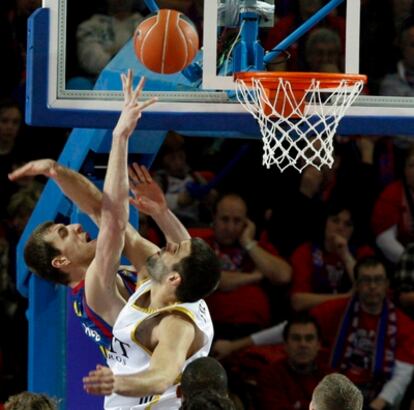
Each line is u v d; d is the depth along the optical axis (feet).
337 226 70.69
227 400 33.24
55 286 55.52
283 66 52.80
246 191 71.97
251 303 69.00
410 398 68.28
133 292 46.06
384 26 53.36
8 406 36.35
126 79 42.88
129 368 42.57
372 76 52.47
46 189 55.93
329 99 50.03
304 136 48.62
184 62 46.60
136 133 50.55
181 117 49.90
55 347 55.62
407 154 72.02
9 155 72.49
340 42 52.75
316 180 71.31
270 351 67.87
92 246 45.52
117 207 41.78
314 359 66.33
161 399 42.80
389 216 71.97
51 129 73.15
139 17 50.42
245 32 49.98
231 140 73.20
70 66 49.52
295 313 69.56
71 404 52.75
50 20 49.44
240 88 49.16
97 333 44.65
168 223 47.67
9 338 70.49
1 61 74.33
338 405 37.17
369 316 68.80
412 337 68.39
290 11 53.93
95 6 49.98
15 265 70.74
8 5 74.49
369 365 68.28
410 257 70.74
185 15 50.42
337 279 70.28
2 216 71.51
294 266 70.13
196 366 36.83
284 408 65.82
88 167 51.98
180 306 41.24
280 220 71.00
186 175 72.33
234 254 69.67
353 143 72.49
